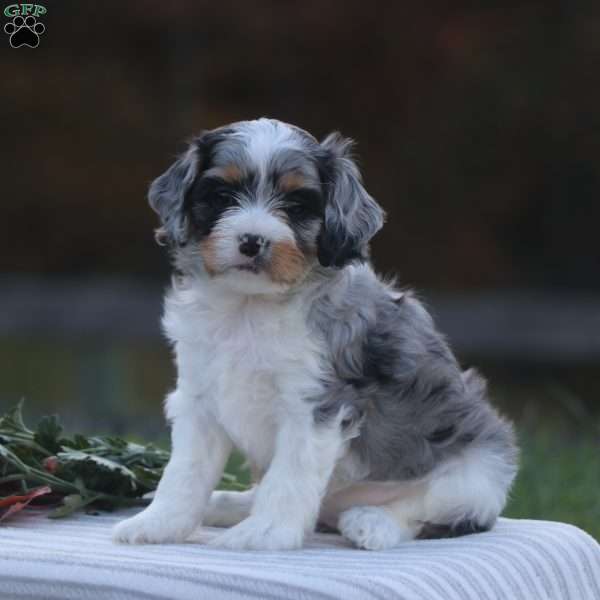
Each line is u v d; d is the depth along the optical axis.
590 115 24.20
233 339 6.37
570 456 10.62
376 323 6.54
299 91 24.89
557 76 24.06
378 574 5.39
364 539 6.27
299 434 6.25
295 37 23.89
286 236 6.31
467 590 5.54
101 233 25.12
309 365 6.29
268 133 6.70
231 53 24.25
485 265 24.38
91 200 24.69
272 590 5.18
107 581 5.32
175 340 6.61
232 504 6.86
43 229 25.27
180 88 24.67
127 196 24.62
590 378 21.73
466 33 23.50
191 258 6.68
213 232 6.42
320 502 6.32
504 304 21.48
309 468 6.22
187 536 6.34
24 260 25.55
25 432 7.49
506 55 24.03
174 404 6.60
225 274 6.30
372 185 24.50
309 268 6.48
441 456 6.71
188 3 23.33
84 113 24.50
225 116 24.38
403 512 6.66
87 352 22.12
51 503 7.11
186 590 5.24
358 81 24.58
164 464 7.59
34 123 24.78
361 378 6.42
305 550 6.07
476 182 24.64
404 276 24.39
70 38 25.23
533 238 24.98
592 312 20.61
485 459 6.79
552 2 23.91
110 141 24.62
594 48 23.75
